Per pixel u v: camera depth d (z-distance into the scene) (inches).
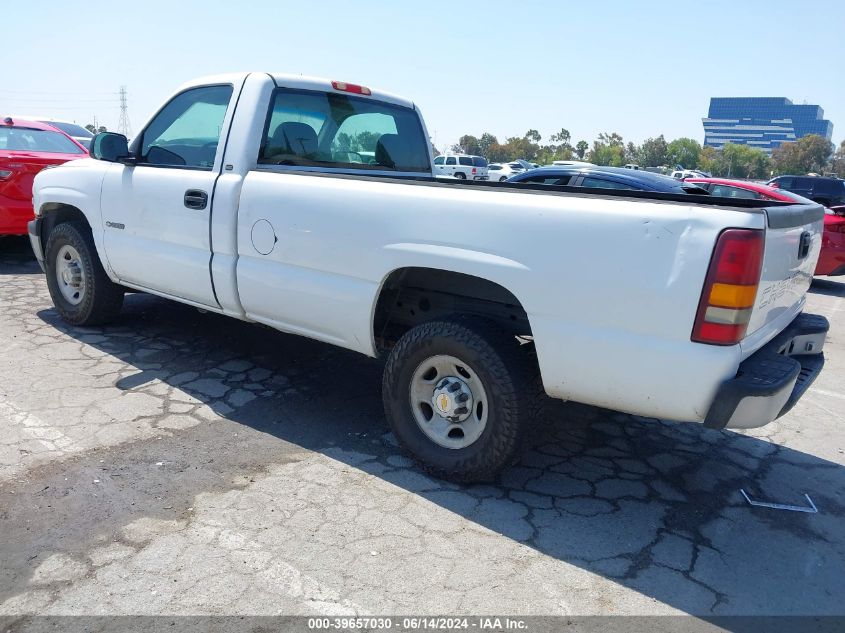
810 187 772.0
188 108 183.3
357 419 167.5
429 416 142.9
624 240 112.1
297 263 152.5
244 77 171.0
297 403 174.7
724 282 106.0
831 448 171.2
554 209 118.3
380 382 193.3
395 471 142.4
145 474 134.6
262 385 184.9
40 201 223.1
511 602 103.7
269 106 169.2
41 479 130.2
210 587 103.0
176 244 178.7
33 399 165.6
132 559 108.4
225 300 170.4
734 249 105.1
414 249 132.6
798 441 174.7
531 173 318.0
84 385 176.4
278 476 137.4
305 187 150.1
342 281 145.8
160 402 169.3
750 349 119.0
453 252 128.2
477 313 141.4
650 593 108.1
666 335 111.0
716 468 155.5
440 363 136.7
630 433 172.4
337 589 104.2
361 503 129.1
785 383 112.3
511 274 122.3
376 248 138.2
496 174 1551.4
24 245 368.5
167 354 203.5
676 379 111.3
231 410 167.8
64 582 102.3
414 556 113.6
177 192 174.9
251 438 153.7
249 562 109.3
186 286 179.0
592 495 138.5
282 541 115.4
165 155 187.8
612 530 125.7
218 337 221.8
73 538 112.9
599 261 114.3
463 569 111.0
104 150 188.9
